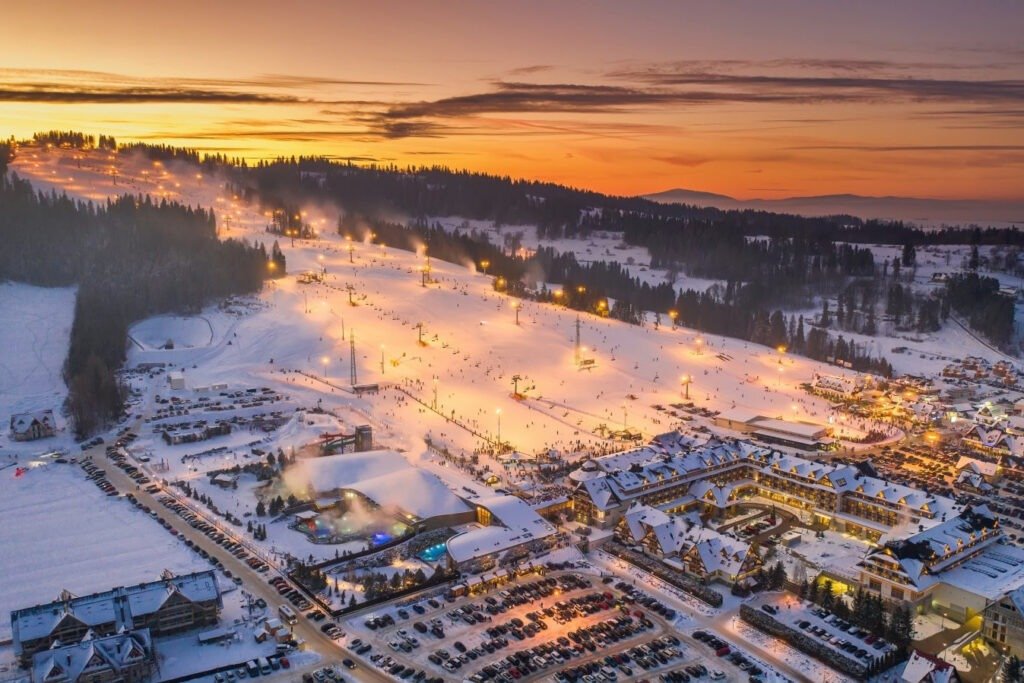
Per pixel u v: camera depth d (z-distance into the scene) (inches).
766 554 6722.4
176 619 5290.4
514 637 5339.6
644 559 6515.8
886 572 5949.8
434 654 5098.4
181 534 6692.9
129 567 6107.3
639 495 7440.9
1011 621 5265.8
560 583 6117.1
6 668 4852.4
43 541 6501.0
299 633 5324.8
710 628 5531.5
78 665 4598.9
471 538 6491.1
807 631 5447.8
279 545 6589.6
